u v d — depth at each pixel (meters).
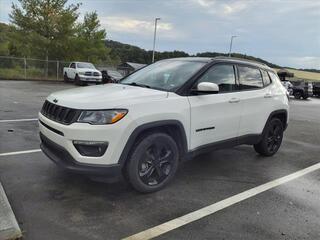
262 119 5.82
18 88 18.05
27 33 28.73
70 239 3.10
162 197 4.15
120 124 3.71
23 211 3.57
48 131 4.09
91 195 4.06
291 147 7.46
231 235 3.33
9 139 6.44
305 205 4.16
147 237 3.21
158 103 4.08
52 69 28.45
